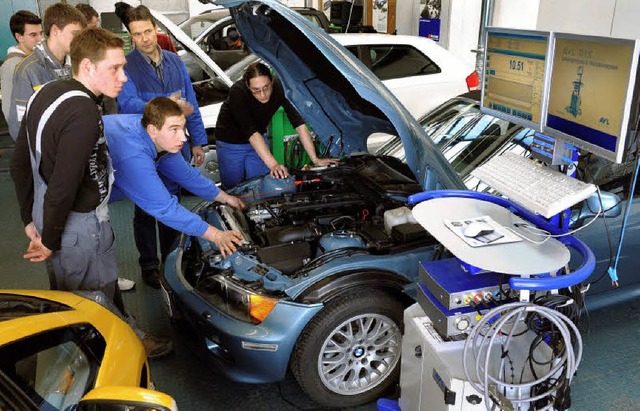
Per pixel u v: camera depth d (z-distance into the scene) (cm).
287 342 255
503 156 235
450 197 235
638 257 317
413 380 234
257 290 262
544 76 204
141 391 171
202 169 553
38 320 212
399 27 1019
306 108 355
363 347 275
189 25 739
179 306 292
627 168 288
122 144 275
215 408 284
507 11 667
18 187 273
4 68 400
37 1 1101
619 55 167
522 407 201
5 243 487
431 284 208
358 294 262
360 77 266
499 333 212
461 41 866
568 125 197
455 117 409
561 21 617
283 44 320
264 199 342
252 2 291
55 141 238
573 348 202
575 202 185
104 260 276
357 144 377
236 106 387
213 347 280
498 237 195
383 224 303
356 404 281
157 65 385
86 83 248
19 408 175
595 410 277
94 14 429
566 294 213
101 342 229
